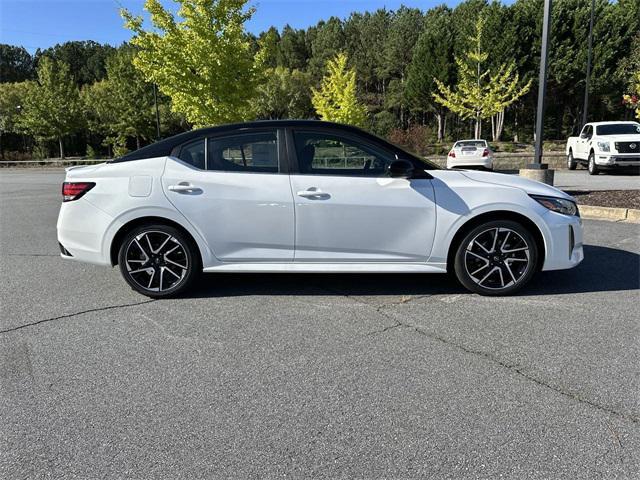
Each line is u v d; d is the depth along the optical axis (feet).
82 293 16.34
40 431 8.66
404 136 102.22
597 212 28.07
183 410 9.25
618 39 107.34
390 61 210.79
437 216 14.75
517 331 12.57
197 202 14.97
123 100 146.10
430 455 7.85
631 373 10.33
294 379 10.33
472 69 114.01
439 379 10.21
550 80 114.62
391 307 14.48
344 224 14.80
